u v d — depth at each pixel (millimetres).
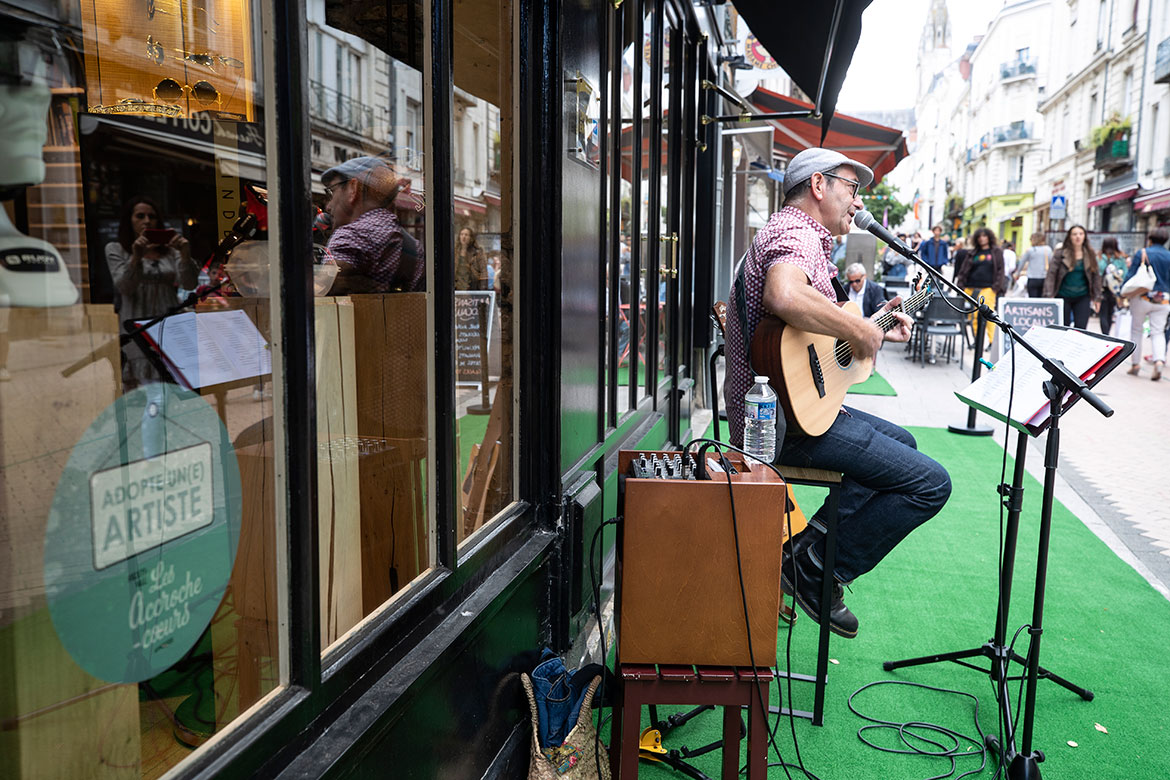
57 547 988
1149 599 3812
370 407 1665
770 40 4328
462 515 2051
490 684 2045
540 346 2484
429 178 1832
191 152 1280
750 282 2934
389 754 1525
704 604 2213
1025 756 2434
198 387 1214
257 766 1217
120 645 1078
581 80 2691
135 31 1214
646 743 2547
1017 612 3654
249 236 1304
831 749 2633
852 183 2947
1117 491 5539
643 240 4277
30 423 958
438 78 1817
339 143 1652
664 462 2375
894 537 2928
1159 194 27000
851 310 3047
